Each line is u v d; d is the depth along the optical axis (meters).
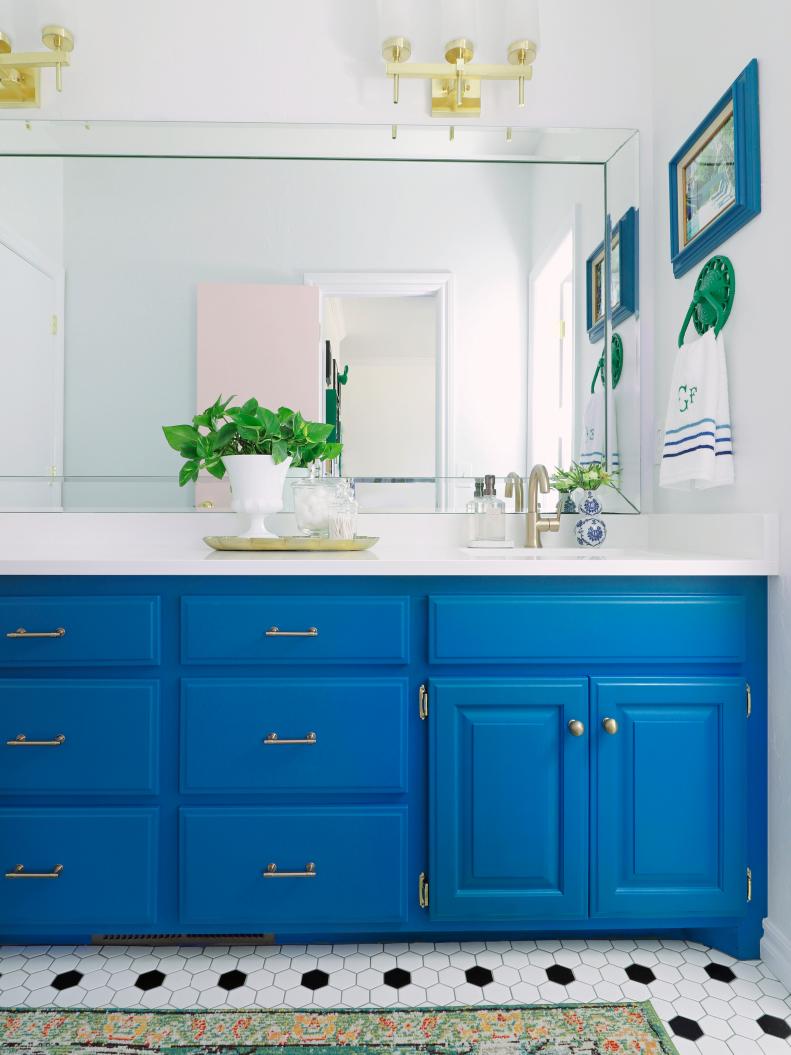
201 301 1.91
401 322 1.93
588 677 1.39
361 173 1.93
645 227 1.96
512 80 1.93
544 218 1.95
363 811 1.37
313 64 1.92
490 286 1.94
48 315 1.89
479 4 1.93
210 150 1.91
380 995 1.32
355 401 1.93
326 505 1.71
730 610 1.40
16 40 1.88
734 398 1.55
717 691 1.39
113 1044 1.20
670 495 1.88
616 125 1.96
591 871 1.38
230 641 1.36
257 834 1.37
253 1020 1.25
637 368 1.95
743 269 1.51
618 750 1.39
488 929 1.40
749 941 1.43
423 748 1.39
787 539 1.36
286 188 1.92
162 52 1.91
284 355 1.92
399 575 1.37
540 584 1.39
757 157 1.45
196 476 1.78
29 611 1.35
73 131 1.88
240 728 1.36
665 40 1.88
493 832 1.38
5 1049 1.18
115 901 1.36
